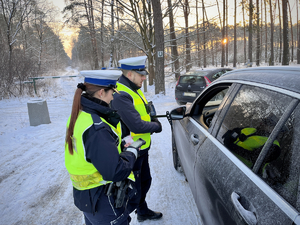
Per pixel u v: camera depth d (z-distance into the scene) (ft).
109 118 4.50
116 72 4.46
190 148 7.37
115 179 4.23
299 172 2.95
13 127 20.36
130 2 38.09
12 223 8.40
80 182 4.54
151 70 49.65
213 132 5.98
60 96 40.57
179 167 11.29
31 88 40.86
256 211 3.25
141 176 7.77
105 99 4.50
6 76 38.55
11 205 9.45
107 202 4.67
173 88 45.85
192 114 8.84
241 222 3.53
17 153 14.80
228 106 5.60
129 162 4.58
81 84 4.41
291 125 3.33
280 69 4.30
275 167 3.38
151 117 7.72
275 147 3.51
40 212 8.98
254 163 3.87
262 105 4.19
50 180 11.39
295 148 3.15
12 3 50.49
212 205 4.91
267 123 3.88
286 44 59.21
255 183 3.60
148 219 8.17
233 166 4.41
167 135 17.66
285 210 2.86
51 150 15.21
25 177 11.72
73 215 8.77
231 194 4.00
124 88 6.66
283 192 3.06
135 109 6.45
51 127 20.47
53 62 135.95
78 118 4.25
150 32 43.52
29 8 58.23
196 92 24.76
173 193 9.78
